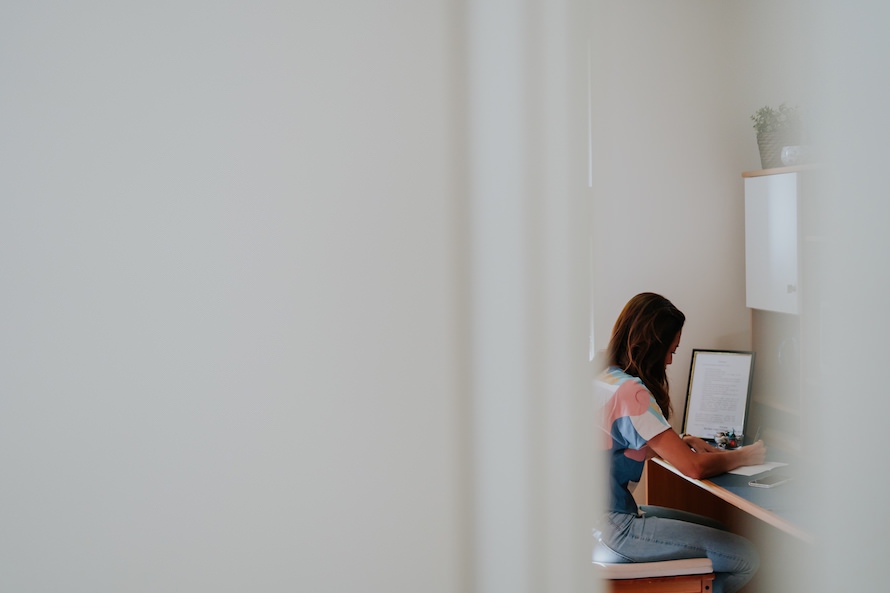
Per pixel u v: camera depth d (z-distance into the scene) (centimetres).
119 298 41
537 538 46
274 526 43
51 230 40
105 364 40
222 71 42
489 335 46
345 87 43
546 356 46
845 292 65
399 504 45
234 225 42
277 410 43
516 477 46
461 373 45
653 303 130
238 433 42
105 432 41
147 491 41
